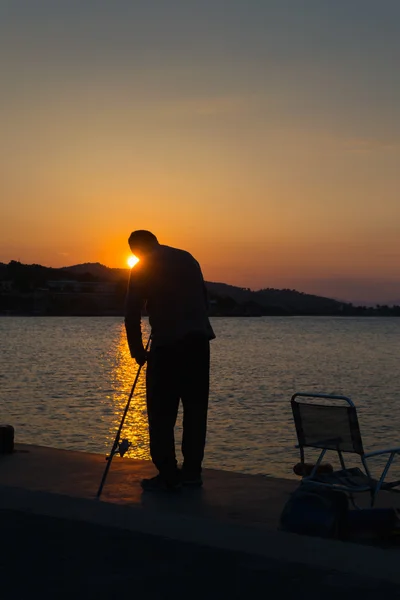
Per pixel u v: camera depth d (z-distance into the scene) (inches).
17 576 159.8
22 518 202.2
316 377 1924.2
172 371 247.6
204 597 147.2
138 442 834.8
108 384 1608.0
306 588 151.5
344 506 202.2
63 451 305.6
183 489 251.4
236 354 2965.1
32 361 2374.5
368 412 1224.2
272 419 1091.9
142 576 159.3
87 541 183.3
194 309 251.3
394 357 2827.3
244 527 194.4
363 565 164.4
